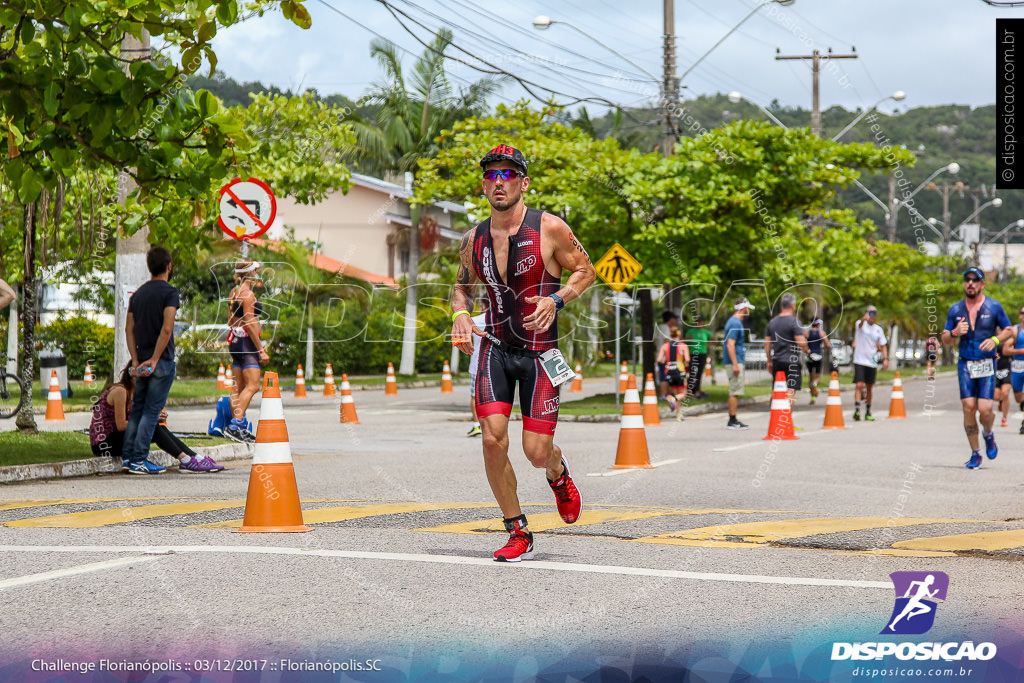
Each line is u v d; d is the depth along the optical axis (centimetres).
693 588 496
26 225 1352
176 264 1964
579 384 3200
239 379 1302
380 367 4172
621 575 525
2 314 2669
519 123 2411
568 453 1243
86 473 1027
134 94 834
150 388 1034
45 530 652
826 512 757
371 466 1087
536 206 2264
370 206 4531
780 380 1488
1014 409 2177
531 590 492
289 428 1748
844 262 2691
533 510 757
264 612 447
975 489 901
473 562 556
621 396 2556
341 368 4009
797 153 2298
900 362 6606
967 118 7638
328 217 4544
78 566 536
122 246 1285
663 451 1266
